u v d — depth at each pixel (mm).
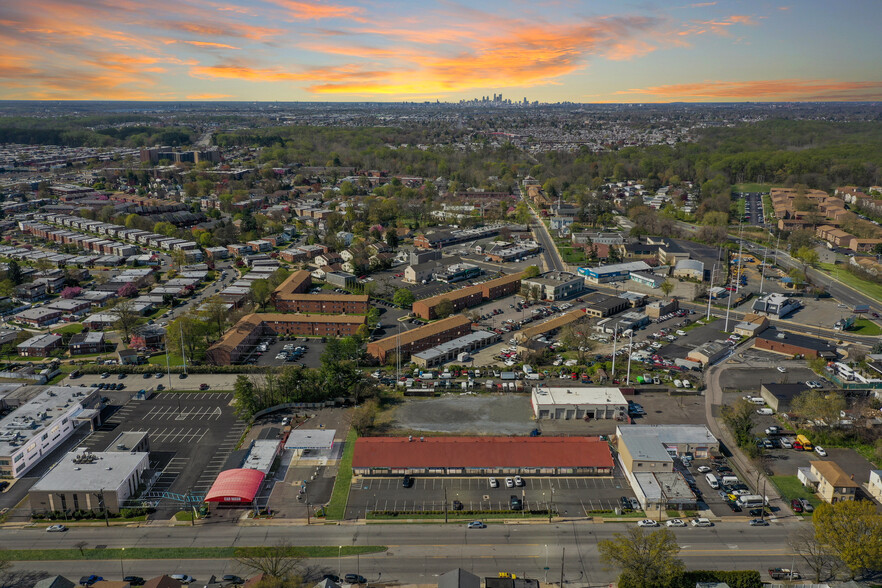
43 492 129625
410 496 136625
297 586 103000
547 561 116375
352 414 172750
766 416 172125
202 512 129750
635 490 137875
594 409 170375
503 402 181875
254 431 164000
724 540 121062
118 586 103875
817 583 107188
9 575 111750
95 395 176250
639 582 103375
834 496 130875
